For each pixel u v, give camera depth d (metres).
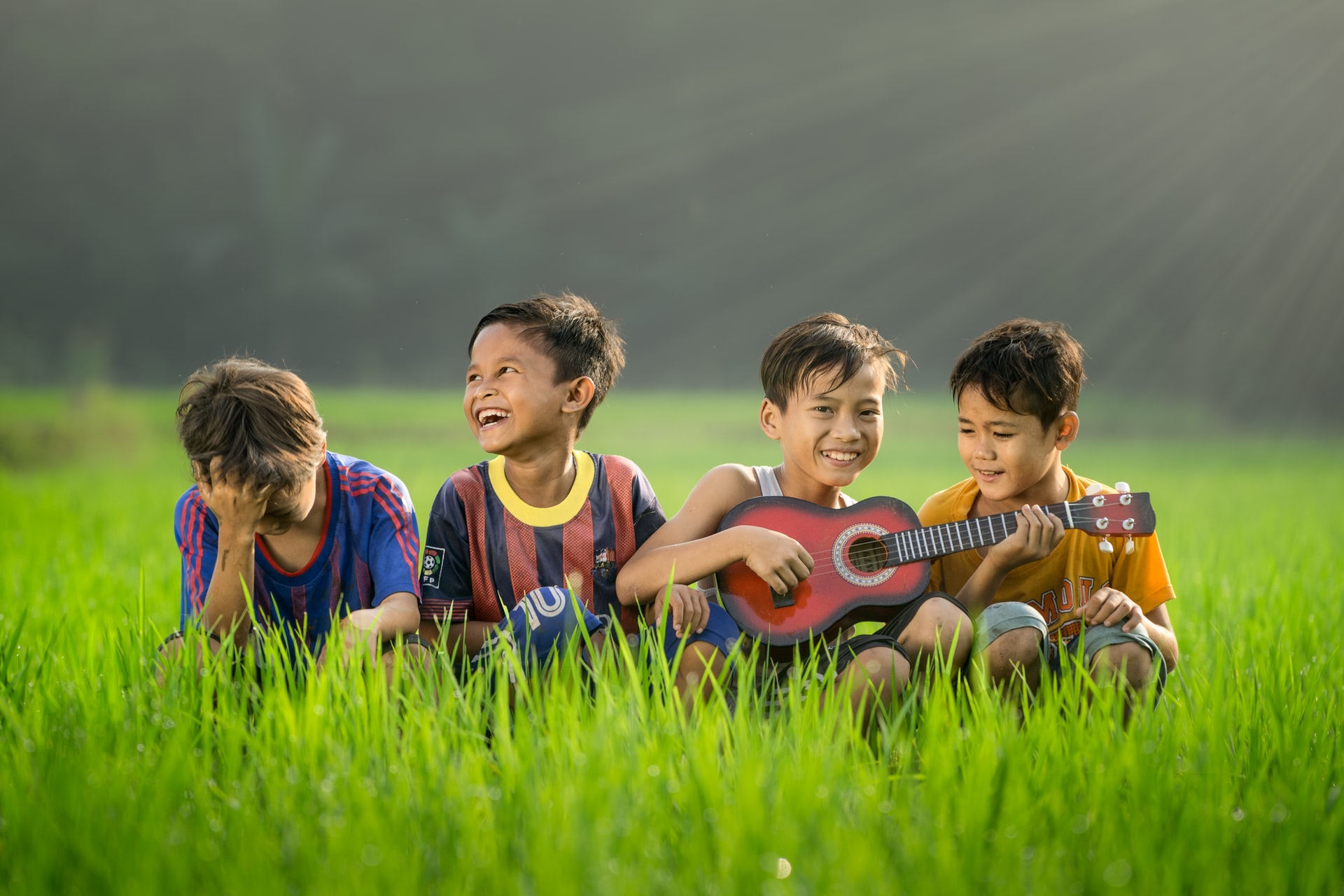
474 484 3.77
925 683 3.07
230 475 3.09
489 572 3.73
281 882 2.11
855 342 3.77
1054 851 2.30
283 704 2.78
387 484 3.64
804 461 3.78
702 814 2.35
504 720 2.81
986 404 3.56
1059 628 3.64
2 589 5.31
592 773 2.40
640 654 3.27
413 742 2.71
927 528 3.61
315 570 3.53
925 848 2.21
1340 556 6.89
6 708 2.87
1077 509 3.53
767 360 3.87
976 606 3.52
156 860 2.15
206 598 3.25
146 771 2.52
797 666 3.08
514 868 2.22
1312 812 2.44
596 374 3.83
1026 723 2.98
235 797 2.47
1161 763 2.63
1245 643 4.21
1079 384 3.65
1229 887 2.19
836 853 2.15
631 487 3.87
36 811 2.31
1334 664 3.96
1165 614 3.73
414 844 2.27
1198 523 9.19
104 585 5.52
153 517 8.83
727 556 3.51
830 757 2.58
